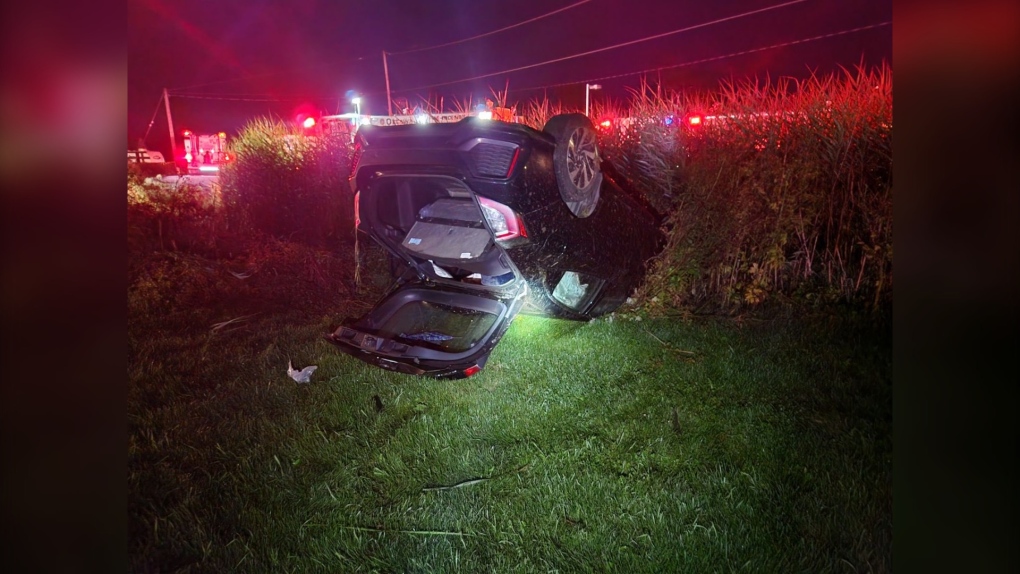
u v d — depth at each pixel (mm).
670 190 6527
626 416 4031
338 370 4859
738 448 3611
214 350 5348
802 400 4207
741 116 6410
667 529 2949
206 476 3467
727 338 5352
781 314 5797
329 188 8836
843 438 3682
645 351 5109
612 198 5328
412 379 4645
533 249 4598
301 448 3738
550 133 4641
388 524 3066
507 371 4762
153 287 6840
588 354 5059
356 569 2783
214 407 4266
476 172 4398
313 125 9742
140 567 2777
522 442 3740
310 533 3023
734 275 6059
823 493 3172
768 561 2742
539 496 3215
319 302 6723
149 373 4801
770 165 6055
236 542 2947
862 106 6027
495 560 2795
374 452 3684
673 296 6020
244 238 8688
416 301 5133
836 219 6062
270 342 5559
